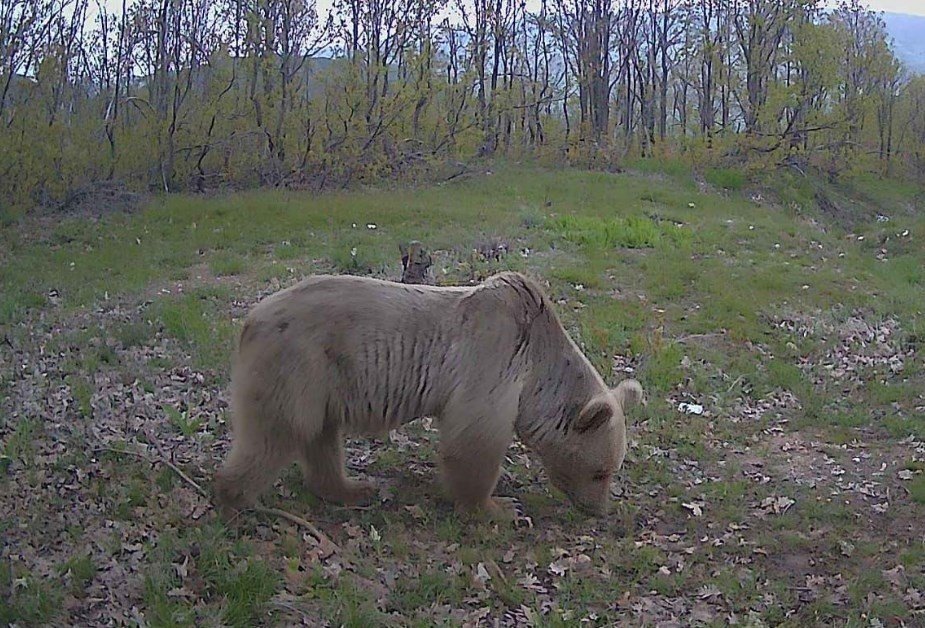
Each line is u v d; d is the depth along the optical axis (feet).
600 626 15.74
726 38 102.63
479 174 78.43
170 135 68.59
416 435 23.95
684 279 41.68
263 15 73.72
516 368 19.12
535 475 22.43
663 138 99.45
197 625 14.48
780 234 57.47
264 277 38.65
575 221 51.96
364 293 18.57
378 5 79.87
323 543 17.66
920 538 19.81
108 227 51.98
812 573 18.24
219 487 18.02
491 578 16.99
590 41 109.81
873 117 115.65
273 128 71.61
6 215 55.47
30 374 26.50
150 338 30.35
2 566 15.11
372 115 75.31
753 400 28.71
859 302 39.99
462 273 39.29
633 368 30.30
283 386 17.66
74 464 20.06
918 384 30.35
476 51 99.09
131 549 16.52
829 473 23.48
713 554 18.83
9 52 64.95
